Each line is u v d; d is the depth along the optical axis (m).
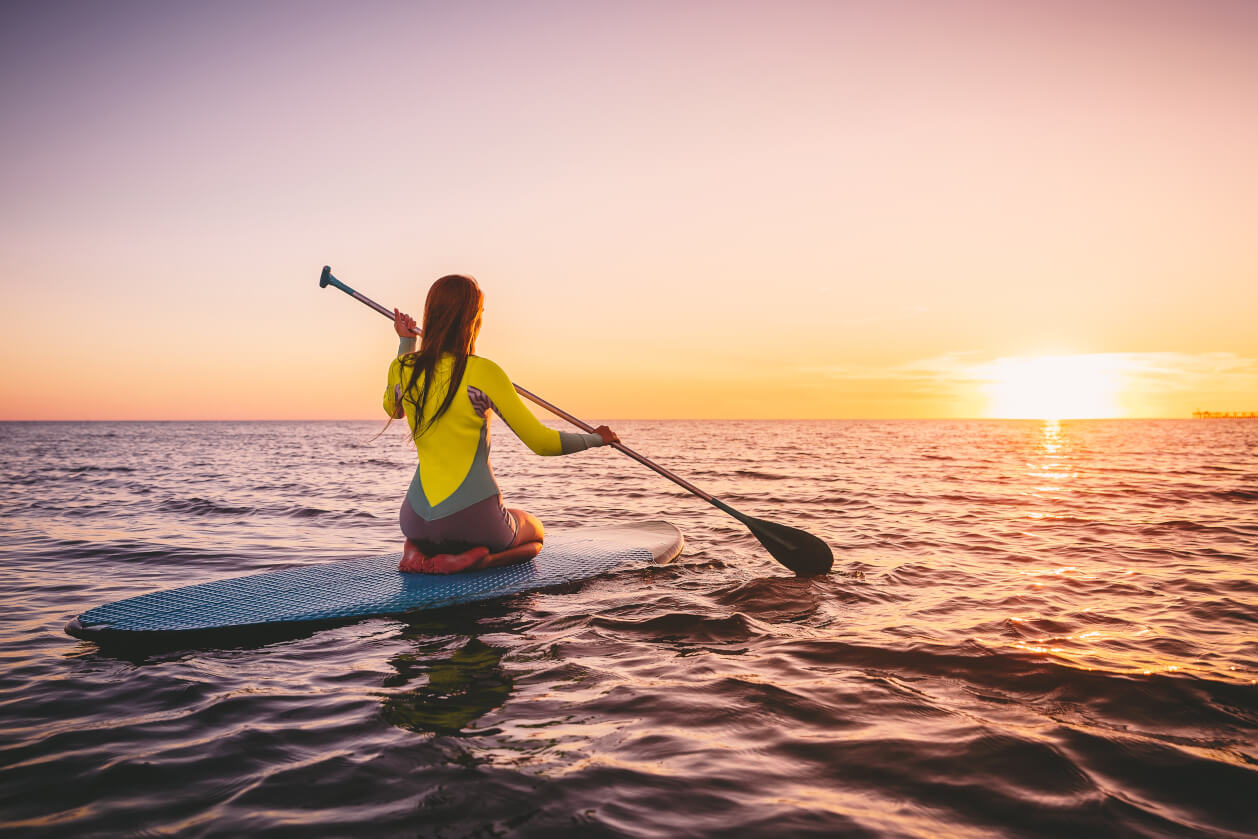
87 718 2.06
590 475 13.60
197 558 4.98
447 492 3.54
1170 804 1.56
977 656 2.59
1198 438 45.75
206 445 33.81
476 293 3.50
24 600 3.70
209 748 1.84
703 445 32.06
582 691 2.25
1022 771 1.71
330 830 1.44
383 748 1.83
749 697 2.19
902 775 1.69
